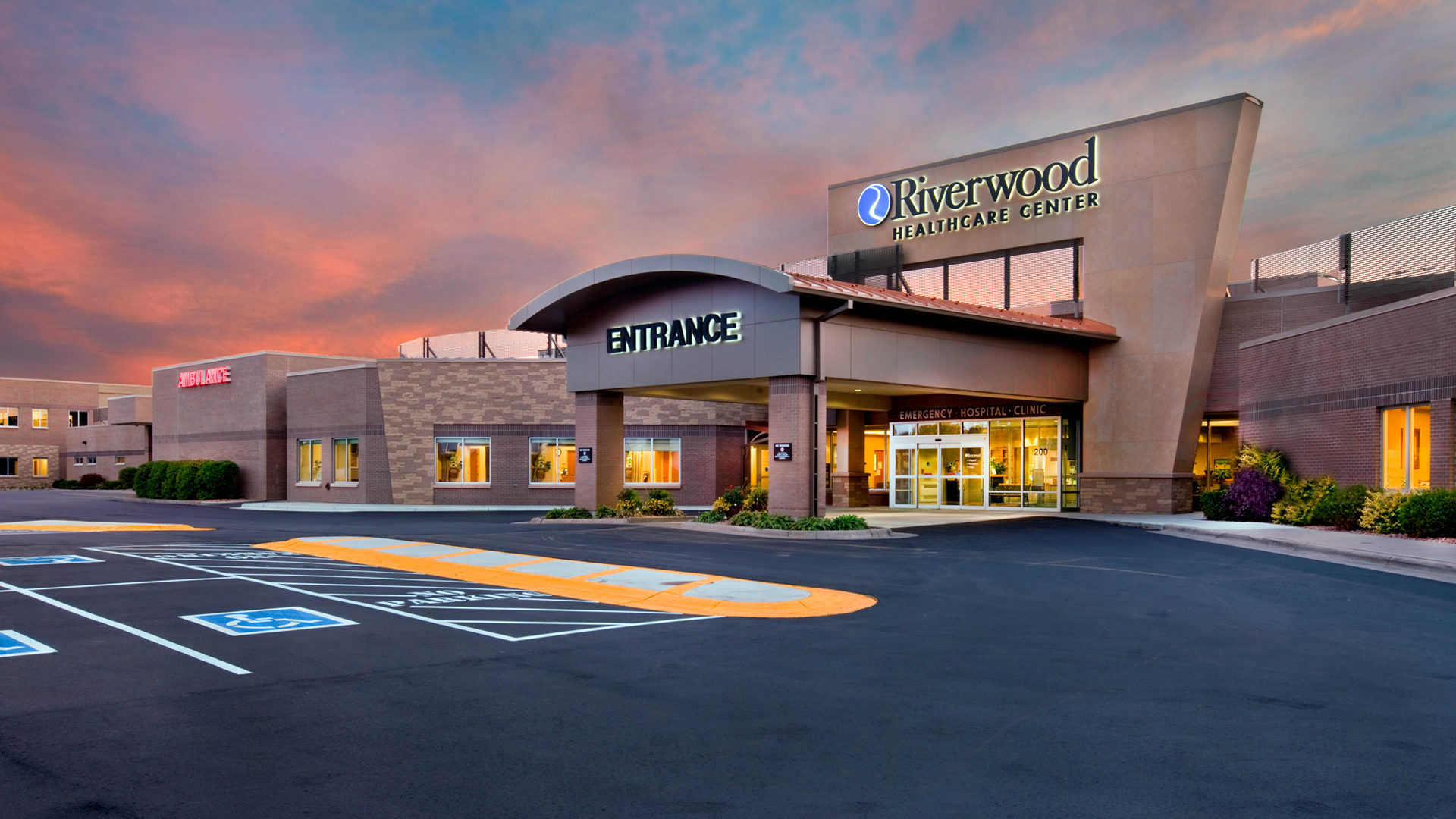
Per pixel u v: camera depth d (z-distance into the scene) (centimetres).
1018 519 2798
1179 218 2948
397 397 3831
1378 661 862
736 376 2361
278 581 1409
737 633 1002
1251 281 3394
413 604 1198
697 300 2466
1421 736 628
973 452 3391
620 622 1073
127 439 6712
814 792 524
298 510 3628
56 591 1291
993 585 1383
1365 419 2234
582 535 2272
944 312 2428
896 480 3562
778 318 2275
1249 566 1609
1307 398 2497
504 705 706
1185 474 2959
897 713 686
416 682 779
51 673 802
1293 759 580
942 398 3453
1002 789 530
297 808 496
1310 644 938
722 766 568
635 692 746
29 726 644
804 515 2258
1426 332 2000
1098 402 3073
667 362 2538
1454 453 1916
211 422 4666
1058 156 3164
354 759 579
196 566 1603
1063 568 1587
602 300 2727
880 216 3497
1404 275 2794
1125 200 3038
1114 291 3045
